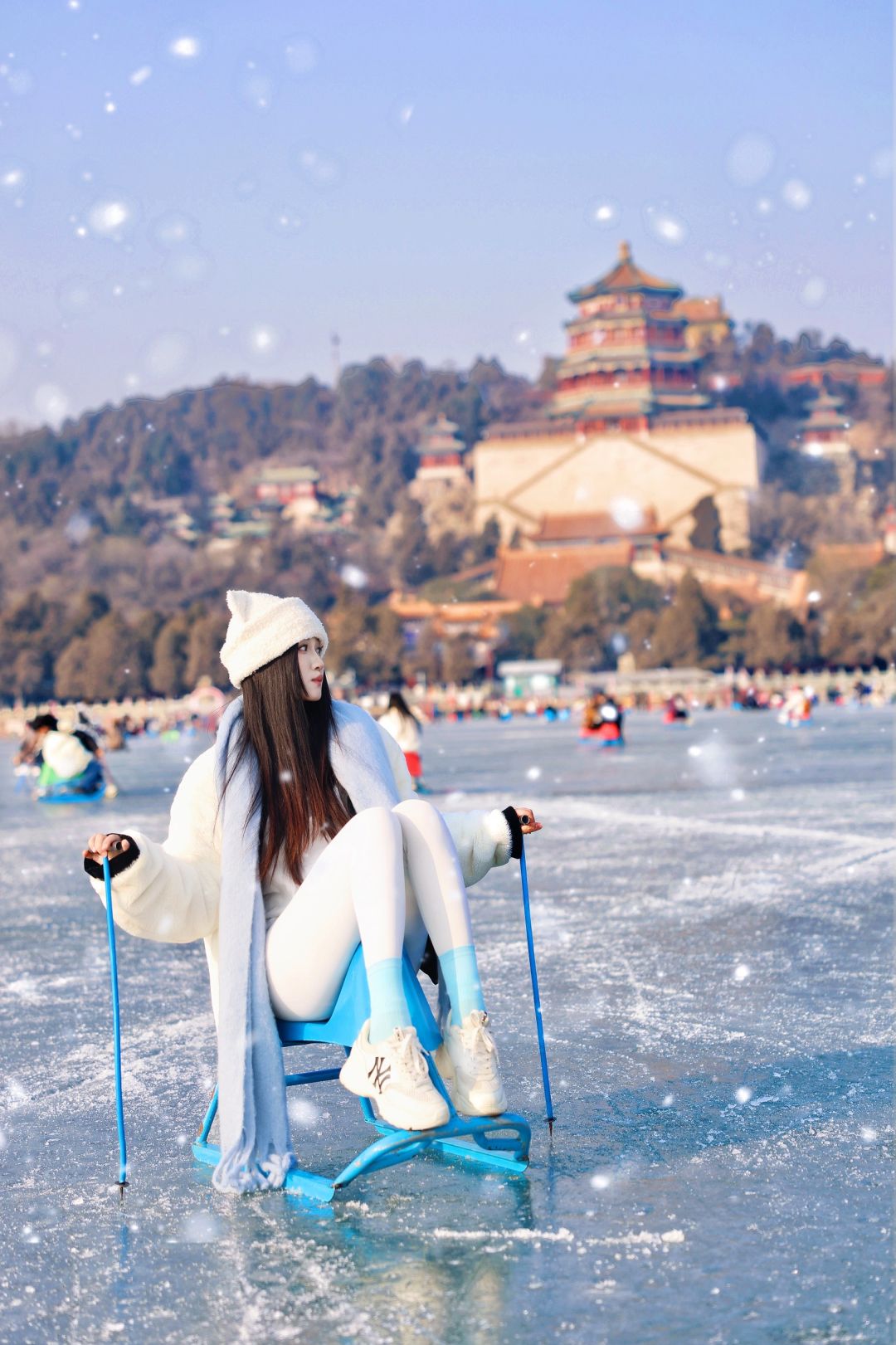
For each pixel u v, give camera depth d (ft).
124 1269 9.15
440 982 11.15
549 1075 13.67
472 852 11.63
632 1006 16.70
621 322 607.78
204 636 453.17
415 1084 10.03
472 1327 8.02
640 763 78.74
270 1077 10.77
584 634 446.60
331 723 11.51
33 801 64.59
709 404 602.85
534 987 12.02
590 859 32.58
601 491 550.36
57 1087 14.06
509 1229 9.56
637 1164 10.87
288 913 10.80
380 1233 9.58
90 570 605.31
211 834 11.50
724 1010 16.35
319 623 11.55
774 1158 10.90
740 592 503.20
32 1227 10.04
